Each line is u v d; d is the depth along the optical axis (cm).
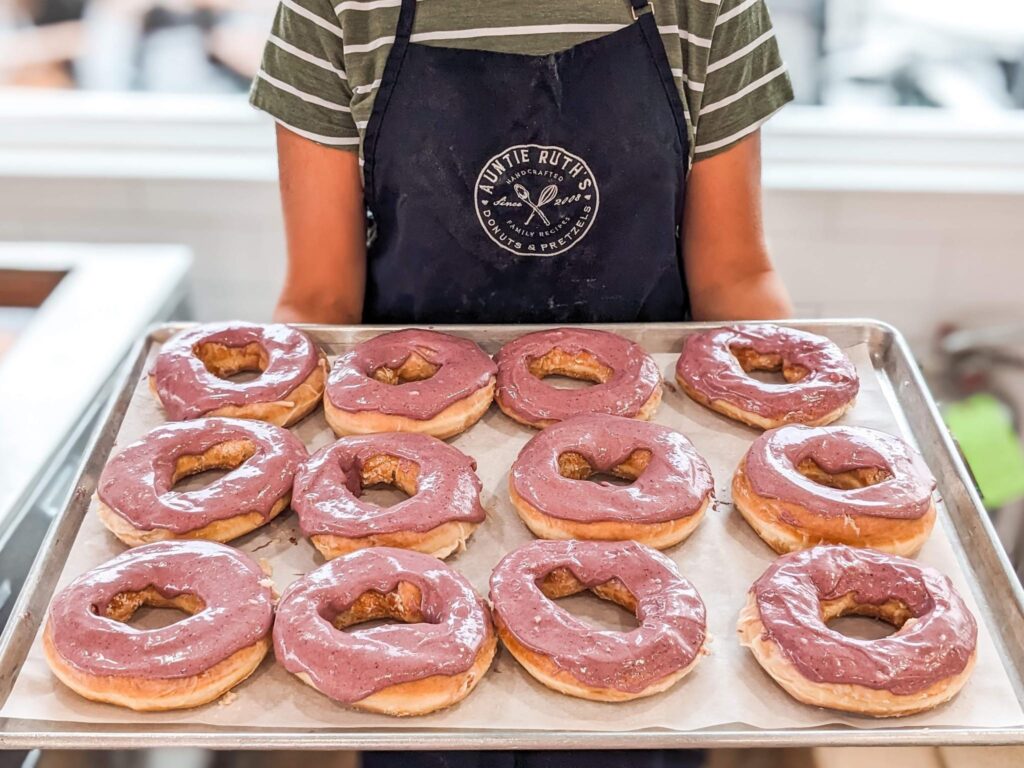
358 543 156
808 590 146
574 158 188
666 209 195
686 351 193
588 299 203
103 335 229
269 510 163
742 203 201
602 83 183
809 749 129
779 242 304
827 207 297
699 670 141
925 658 134
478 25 180
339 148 190
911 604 146
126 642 138
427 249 196
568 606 153
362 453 170
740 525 166
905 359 192
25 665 141
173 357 187
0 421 200
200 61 316
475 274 199
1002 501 288
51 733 130
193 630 139
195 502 160
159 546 154
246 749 128
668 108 187
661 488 163
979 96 316
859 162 303
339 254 200
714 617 150
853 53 312
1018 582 148
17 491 178
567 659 136
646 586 149
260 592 147
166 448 170
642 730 133
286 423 183
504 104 183
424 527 156
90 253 265
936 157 303
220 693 137
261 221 303
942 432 175
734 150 196
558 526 159
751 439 182
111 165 299
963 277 307
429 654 136
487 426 186
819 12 306
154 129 308
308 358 188
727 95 191
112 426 180
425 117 184
